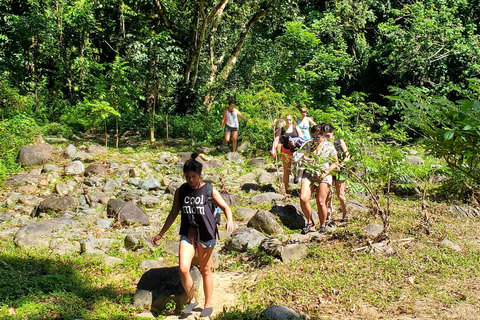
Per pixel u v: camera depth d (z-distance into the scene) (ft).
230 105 41.93
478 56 60.03
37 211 26.86
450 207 26.43
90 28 62.39
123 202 26.43
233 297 17.07
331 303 15.81
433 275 17.72
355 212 26.30
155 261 19.88
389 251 19.69
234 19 63.77
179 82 58.44
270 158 41.24
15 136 38.96
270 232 23.45
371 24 75.56
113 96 43.04
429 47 61.82
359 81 71.31
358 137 23.18
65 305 15.69
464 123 13.32
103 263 19.77
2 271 18.03
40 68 58.59
